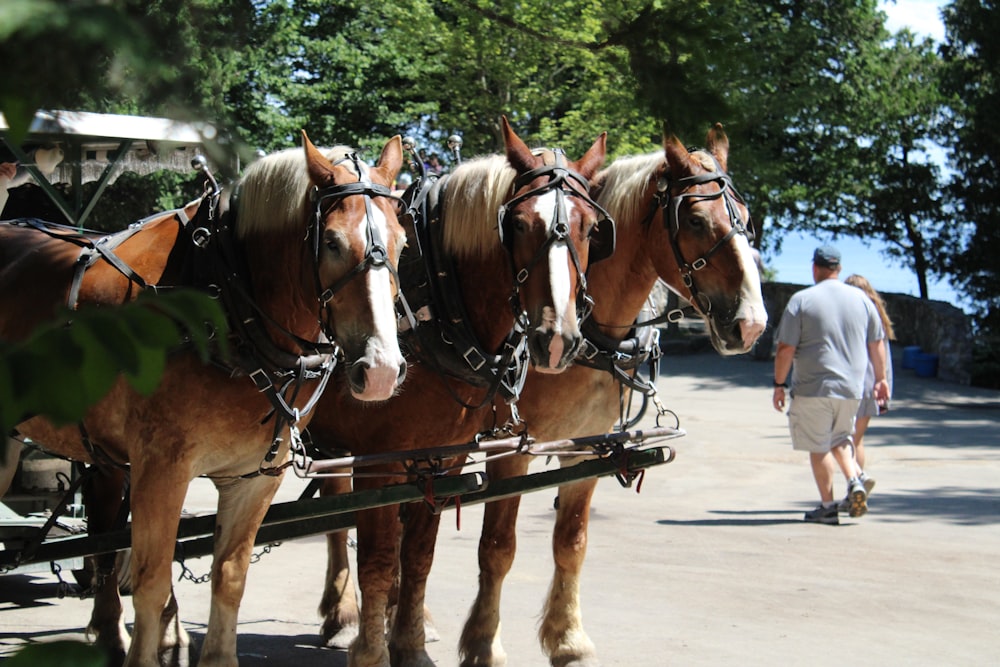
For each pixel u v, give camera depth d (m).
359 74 19.20
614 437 5.14
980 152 27.73
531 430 5.36
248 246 4.17
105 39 0.85
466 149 17.27
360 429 4.88
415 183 5.14
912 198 30.64
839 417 9.02
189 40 1.17
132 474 3.99
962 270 30.33
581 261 4.57
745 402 17.41
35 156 5.78
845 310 8.97
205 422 3.97
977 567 7.48
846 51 21.28
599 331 5.25
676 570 7.38
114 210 10.32
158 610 4.00
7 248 4.74
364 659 4.71
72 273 4.37
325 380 4.27
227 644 4.32
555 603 5.37
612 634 5.82
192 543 4.81
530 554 7.98
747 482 11.18
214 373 3.95
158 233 4.41
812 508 9.79
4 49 0.85
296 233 4.08
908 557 7.79
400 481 4.83
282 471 4.19
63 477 6.68
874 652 5.50
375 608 4.73
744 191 20.69
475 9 3.12
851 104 24.56
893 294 23.23
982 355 21.64
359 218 3.87
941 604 6.50
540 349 4.40
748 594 6.72
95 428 4.18
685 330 24.08
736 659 5.36
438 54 16.00
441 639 5.86
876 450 13.25
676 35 1.86
